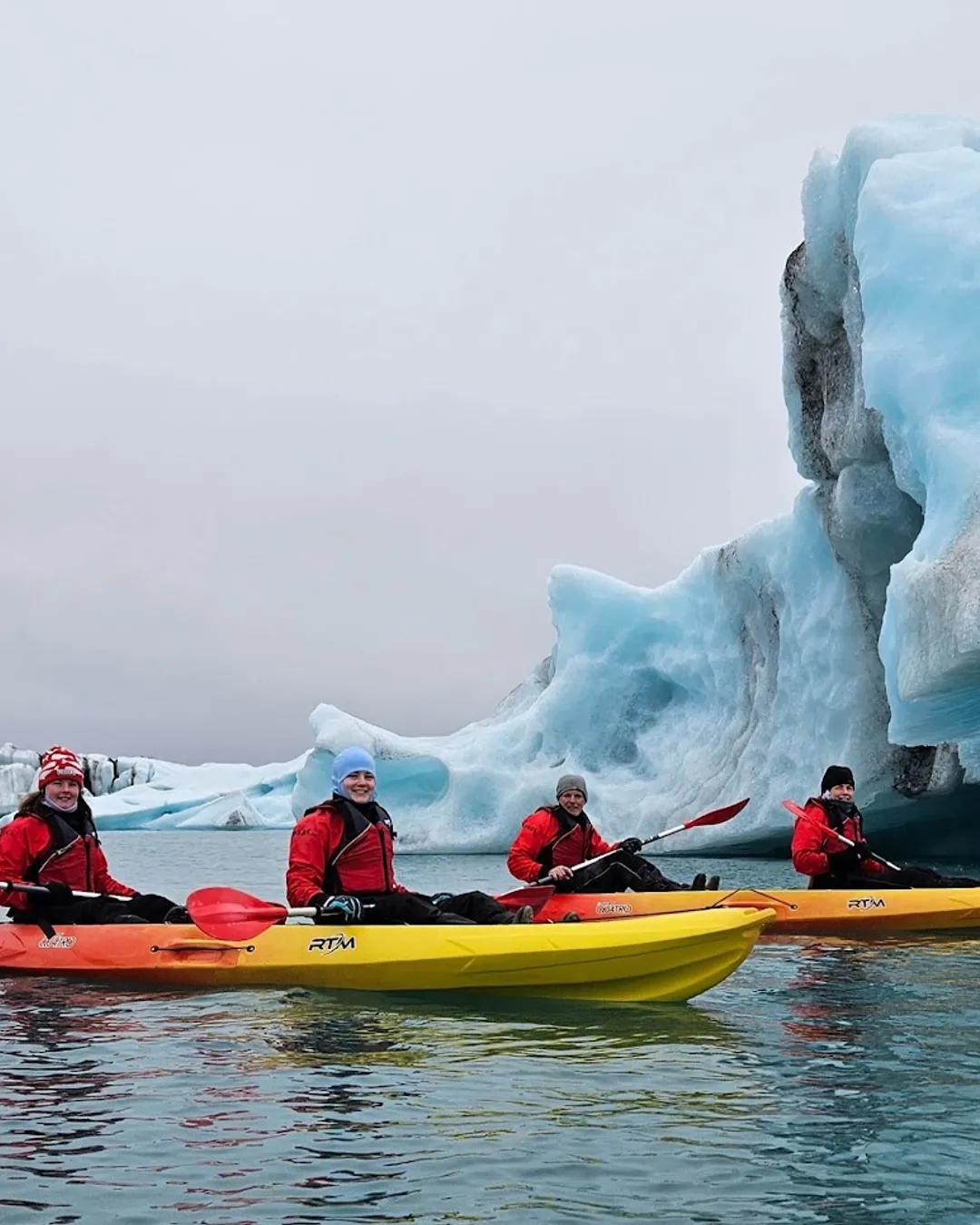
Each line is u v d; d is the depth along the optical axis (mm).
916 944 8328
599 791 20453
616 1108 4215
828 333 15758
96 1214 3293
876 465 14969
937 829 19062
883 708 16344
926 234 12781
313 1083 4555
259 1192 3445
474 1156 3732
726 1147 3807
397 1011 5836
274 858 24562
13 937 7074
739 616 19531
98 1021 5641
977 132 14398
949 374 12438
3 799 42469
